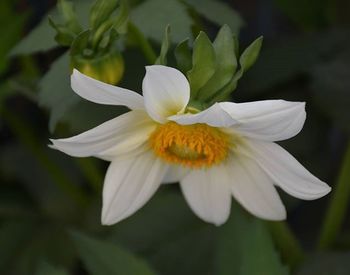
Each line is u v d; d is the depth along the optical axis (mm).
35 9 688
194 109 416
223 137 437
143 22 491
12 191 691
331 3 672
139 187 447
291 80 645
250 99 636
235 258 540
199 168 452
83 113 570
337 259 566
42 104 492
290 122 399
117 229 614
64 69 493
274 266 460
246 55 417
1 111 646
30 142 659
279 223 548
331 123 642
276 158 419
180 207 616
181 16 488
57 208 679
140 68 551
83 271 652
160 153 441
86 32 433
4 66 595
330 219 586
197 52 414
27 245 658
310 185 413
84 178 685
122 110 572
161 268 603
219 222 468
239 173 450
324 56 636
